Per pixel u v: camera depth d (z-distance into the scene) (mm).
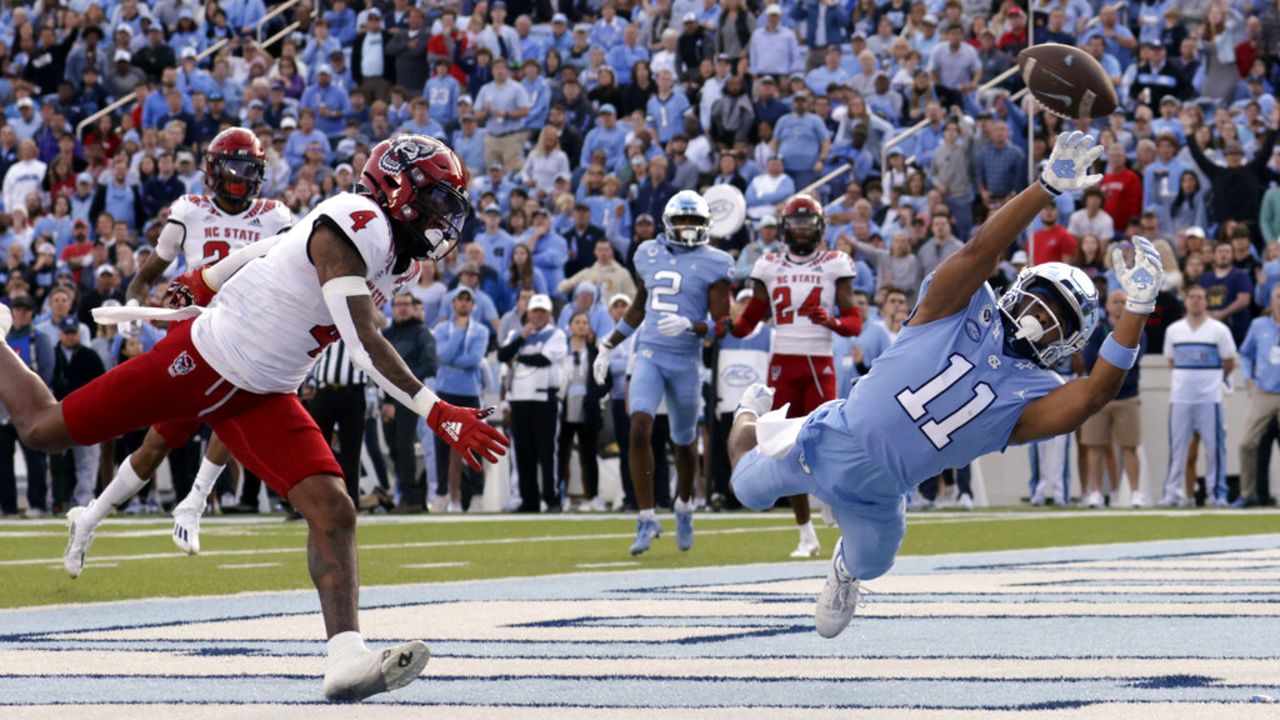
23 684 14039
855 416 16266
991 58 67562
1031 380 15781
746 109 66562
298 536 38750
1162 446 55938
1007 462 57312
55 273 62250
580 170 67625
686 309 32188
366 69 76500
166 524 44875
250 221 26125
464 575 26750
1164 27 68688
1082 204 61125
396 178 13875
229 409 14508
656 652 16203
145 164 68500
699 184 64625
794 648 16516
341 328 13484
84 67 78938
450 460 54125
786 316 32781
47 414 15211
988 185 59688
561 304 57781
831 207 61875
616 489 54750
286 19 83500
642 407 31734
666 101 68938
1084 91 15477
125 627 18656
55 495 53375
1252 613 19641
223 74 76312
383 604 21266
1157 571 26656
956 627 18328
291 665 15312
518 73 71062
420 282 57000
